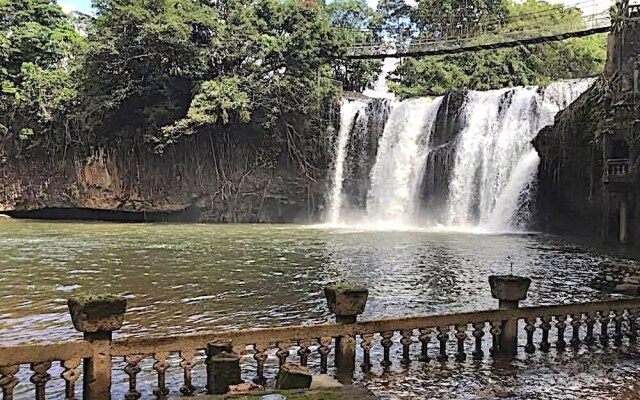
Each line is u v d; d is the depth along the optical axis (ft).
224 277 59.98
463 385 26.61
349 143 150.92
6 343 36.09
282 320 42.09
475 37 151.43
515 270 65.21
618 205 94.63
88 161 156.46
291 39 148.77
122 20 144.25
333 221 151.23
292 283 56.70
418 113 142.72
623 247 87.92
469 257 76.02
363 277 60.23
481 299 49.42
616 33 99.25
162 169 153.38
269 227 131.34
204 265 68.49
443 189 135.74
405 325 28.35
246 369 29.19
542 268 66.85
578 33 117.50
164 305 46.78
